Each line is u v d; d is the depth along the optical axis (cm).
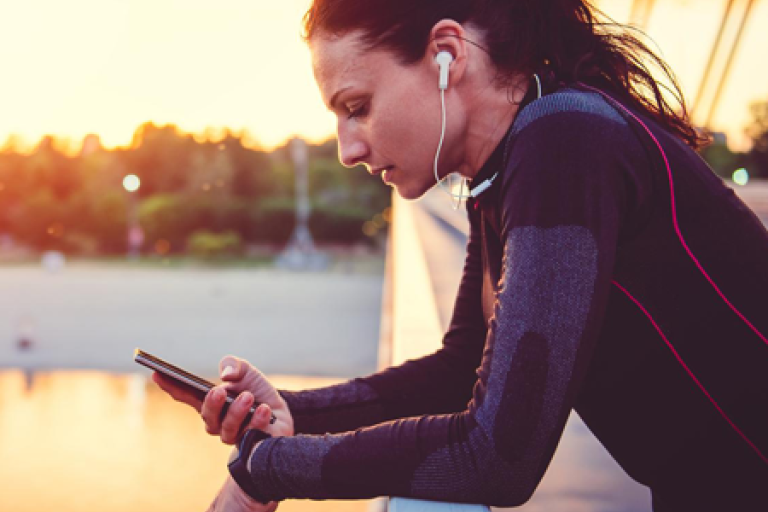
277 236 5612
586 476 177
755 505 79
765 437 76
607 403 80
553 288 69
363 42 79
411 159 83
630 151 73
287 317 2842
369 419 103
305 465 77
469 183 86
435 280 446
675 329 75
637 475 85
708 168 77
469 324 106
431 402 104
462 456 71
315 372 1784
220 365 100
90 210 5512
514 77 80
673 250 74
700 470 80
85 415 1345
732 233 74
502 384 70
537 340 69
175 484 967
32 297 3472
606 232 71
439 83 79
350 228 5731
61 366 1897
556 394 69
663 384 77
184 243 5559
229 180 4972
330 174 5734
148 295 3566
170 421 1294
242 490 81
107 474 1005
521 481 71
